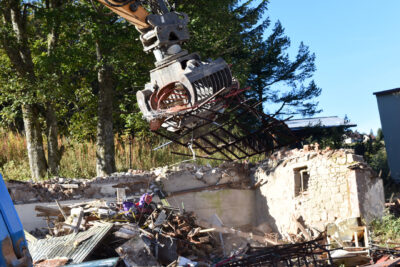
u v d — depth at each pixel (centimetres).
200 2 1862
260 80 3159
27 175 1988
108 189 1552
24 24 1944
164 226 1227
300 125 3619
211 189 1666
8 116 1980
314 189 1381
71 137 2495
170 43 655
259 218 1697
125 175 1620
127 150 2219
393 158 2659
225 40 2075
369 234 1165
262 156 1984
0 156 2156
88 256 1012
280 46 3139
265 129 637
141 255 1042
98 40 1730
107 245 1083
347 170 1274
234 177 1719
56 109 2288
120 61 1784
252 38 2634
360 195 1234
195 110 587
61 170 2030
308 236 1288
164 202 1541
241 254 1038
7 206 485
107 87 1958
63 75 1945
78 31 1902
